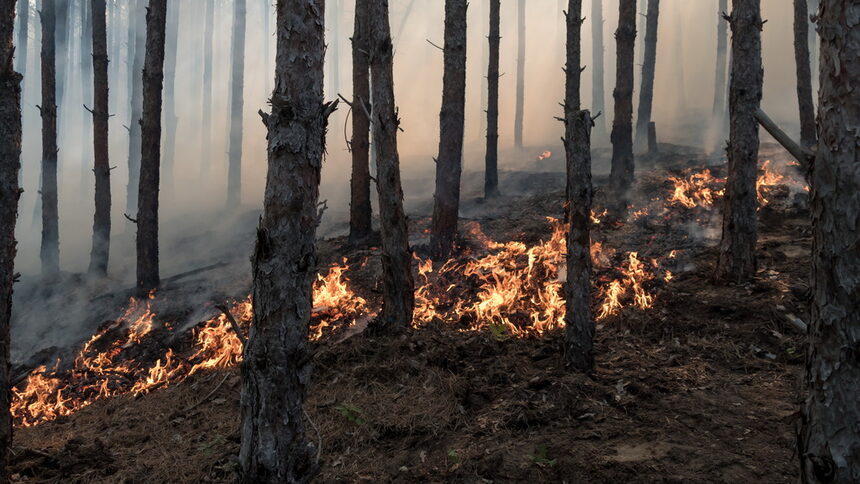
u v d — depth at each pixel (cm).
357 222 1054
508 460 424
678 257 819
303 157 359
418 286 847
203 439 511
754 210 710
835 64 216
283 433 351
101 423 590
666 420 456
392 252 669
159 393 656
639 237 914
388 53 669
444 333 670
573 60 1029
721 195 1031
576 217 538
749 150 705
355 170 1053
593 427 457
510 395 516
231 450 477
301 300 359
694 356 570
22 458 490
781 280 690
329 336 712
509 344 623
